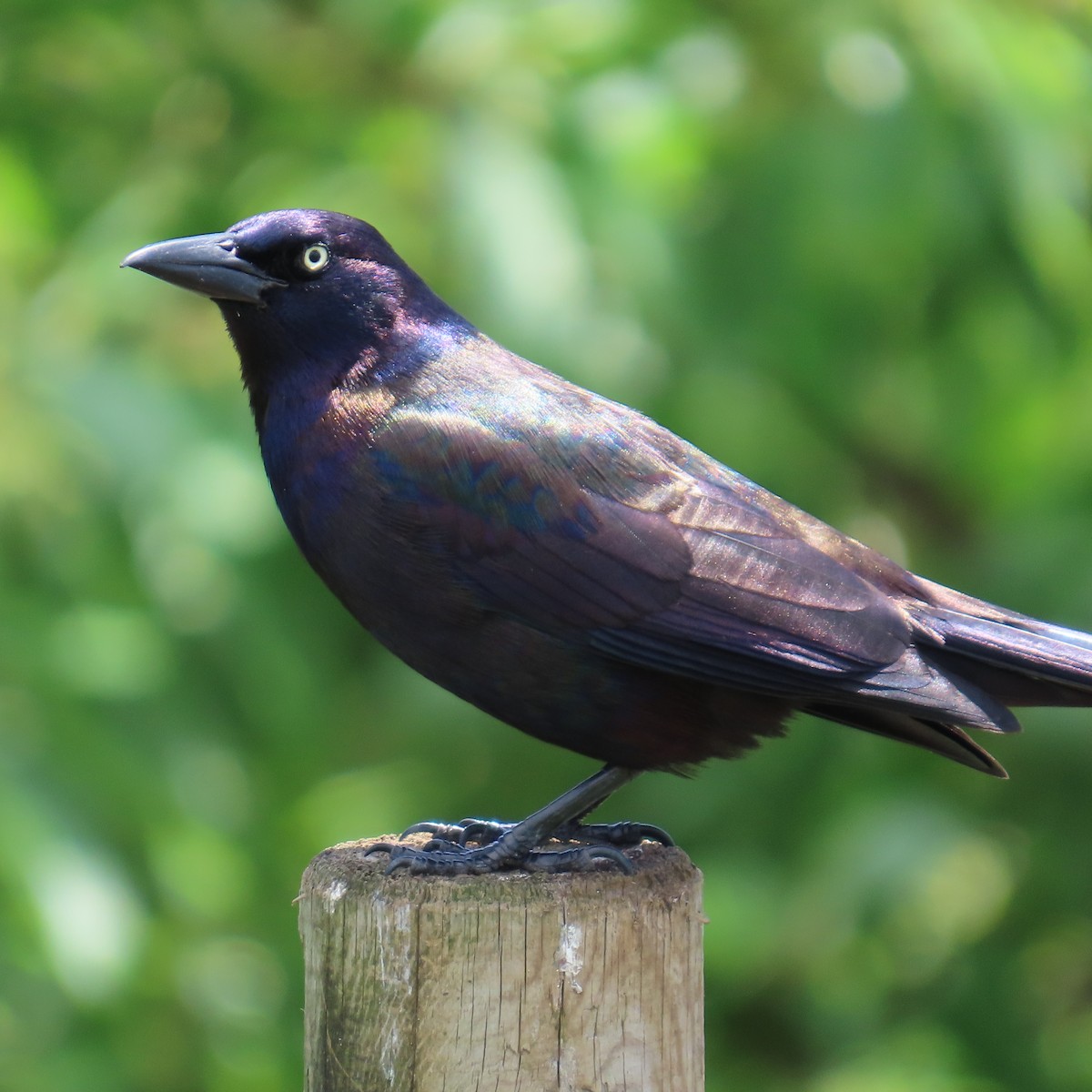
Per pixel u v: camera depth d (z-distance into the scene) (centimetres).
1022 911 1307
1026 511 1282
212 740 1145
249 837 1177
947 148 1180
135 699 1113
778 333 1215
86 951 1025
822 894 1219
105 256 1162
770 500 816
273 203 1193
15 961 1079
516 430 777
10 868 1010
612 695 779
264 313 799
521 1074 652
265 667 1168
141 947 1055
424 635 787
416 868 703
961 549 1335
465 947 653
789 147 1178
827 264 1210
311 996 687
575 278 1120
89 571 1115
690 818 1272
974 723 751
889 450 1379
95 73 1277
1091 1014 1366
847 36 1186
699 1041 678
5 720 1052
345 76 1241
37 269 1215
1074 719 1205
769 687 767
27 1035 1160
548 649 773
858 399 1288
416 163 1185
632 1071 658
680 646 768
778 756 1260
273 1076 1215
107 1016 1166
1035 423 1361
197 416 1123
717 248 1197
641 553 771
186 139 1252
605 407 807
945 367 1347
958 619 799
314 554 798
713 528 784
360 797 1280
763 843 1270
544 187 1137
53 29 1253
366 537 775
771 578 777
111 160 1263
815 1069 1338
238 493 1137
